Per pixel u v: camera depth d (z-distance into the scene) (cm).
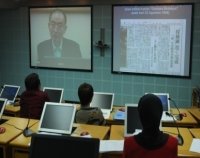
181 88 582
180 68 576
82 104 338
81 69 648
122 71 616
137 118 301
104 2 604
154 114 176
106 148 271
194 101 543
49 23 657
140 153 179
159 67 589
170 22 568
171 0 561
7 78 716
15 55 700
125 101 624
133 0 585
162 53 583
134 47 600
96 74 637
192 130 329
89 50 634
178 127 352
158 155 177
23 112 391
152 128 178
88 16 622
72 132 307
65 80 666
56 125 304
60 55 661
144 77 603
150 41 587
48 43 666
